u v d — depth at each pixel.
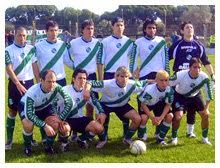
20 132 8.14
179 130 8.32
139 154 6.62
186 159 6.43
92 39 7.93
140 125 7.26
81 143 7.04
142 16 47.47
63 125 6.58
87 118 6.98
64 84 7.62
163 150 6.89
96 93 7.72
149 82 7.29
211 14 45.72
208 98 7.27
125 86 7.00
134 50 7.93
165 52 7.99
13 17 46.69
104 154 6.67
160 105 7.39
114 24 7.91
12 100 7.09
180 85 7.34
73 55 7.87
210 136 7.82
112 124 8.80
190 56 7.80
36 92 6.40
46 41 7.49
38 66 7.53
